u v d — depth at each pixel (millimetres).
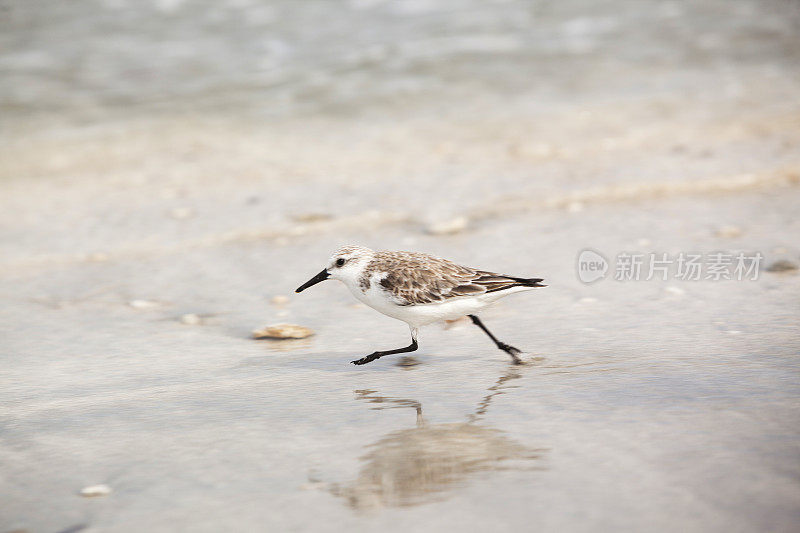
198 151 20734
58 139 21609
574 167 18703
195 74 25969
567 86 25016
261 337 11023
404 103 23953
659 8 31984
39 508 6477
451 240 14727
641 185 17125
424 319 9562
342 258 9844
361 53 27578
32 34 28500
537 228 15180
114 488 6758
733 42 28578
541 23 30312
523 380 8922
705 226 14859
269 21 30203
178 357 10375
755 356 9227
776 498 6062
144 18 30172
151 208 17141
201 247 14938
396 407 8305
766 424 7324
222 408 8492
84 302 12609
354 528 5988
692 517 5867
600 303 11680
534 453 7031
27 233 15875
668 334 10250
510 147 20312
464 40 28719
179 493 6633
